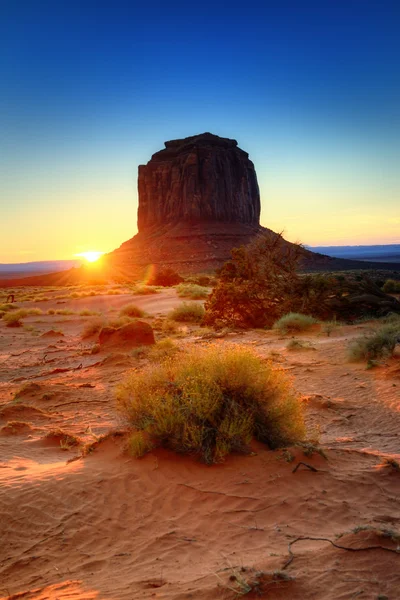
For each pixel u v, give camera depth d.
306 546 4.15
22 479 5.88
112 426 9.22
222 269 27.05
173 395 6.60
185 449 6.09
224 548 4.30
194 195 197.75
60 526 4.84
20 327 28.73
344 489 5.26
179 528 4.72
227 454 6.04
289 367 13.72
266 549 4.19
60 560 4.32
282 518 4.75
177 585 3.72
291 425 6.48
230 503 5.07
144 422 6.54
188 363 7.05
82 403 11.17
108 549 4.46
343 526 4.52
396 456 6.49
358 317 24.23
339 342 17.08
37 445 7.89
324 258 166.62
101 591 3.74
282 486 5.34
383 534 4.00
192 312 28.41
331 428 8.62
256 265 26.23
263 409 6.48
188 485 5.45
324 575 3.61
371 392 10.83
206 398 6.17
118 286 72.19
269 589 3.46
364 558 3.78
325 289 25.08
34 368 16.41
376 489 5.27
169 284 72.44
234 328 23.17
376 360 13.21
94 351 18.14
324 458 5.97
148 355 15.81
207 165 199.25
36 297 54.50
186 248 177.62
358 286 26.58
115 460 6.23
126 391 7.01
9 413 9.86
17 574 4.15
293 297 24.77
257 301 24.48
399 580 3.50
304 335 20.23
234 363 6.66
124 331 18.33
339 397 10.64
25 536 4.71
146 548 4.42
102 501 5.25
